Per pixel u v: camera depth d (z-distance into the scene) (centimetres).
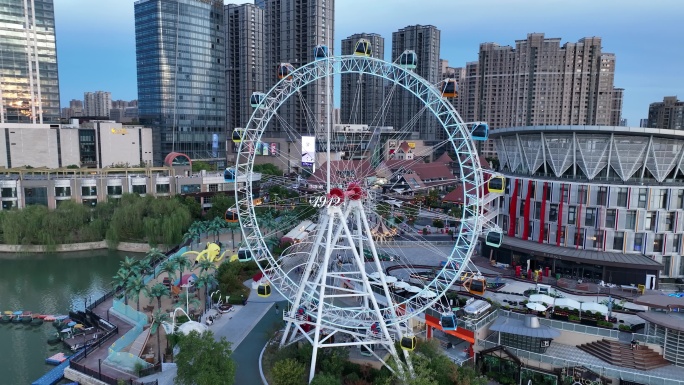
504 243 9300
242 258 6606
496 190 5603
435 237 12194
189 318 7450
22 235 12406
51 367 7031
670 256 8469
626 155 8681
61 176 14600
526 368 5666
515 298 7019
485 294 7150
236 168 6612
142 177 15112
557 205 9006
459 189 15700
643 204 8425
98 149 18412
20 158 16762
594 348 5747
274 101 6725
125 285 8644
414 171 19238
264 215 12812
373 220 11450
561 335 6012
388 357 6172
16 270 11275
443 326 5475
